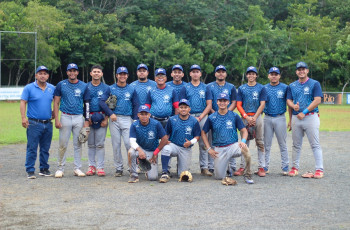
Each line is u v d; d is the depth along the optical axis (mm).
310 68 51844
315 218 5863
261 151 8969
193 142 8477
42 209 6293
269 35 51062
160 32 46969
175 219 5801
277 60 52000
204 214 6039
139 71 9148
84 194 7199
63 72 51125
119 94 8758
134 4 51219
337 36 54094
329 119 24266
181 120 8516
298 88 8812
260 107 8875
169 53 46500
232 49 51125
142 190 7516
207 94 9078
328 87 56812
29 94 8469
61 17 43438
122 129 8836
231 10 53188
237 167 10039
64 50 45312
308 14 55594
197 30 51031
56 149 12539
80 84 8773
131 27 49094
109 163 10484
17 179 8398
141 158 8133
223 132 8391
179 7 51156
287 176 8875
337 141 14922
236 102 9242
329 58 53125
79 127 8789
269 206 6465
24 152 11891
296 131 8875
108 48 45062
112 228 5438
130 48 45500
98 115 8742
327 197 7031
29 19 39000
